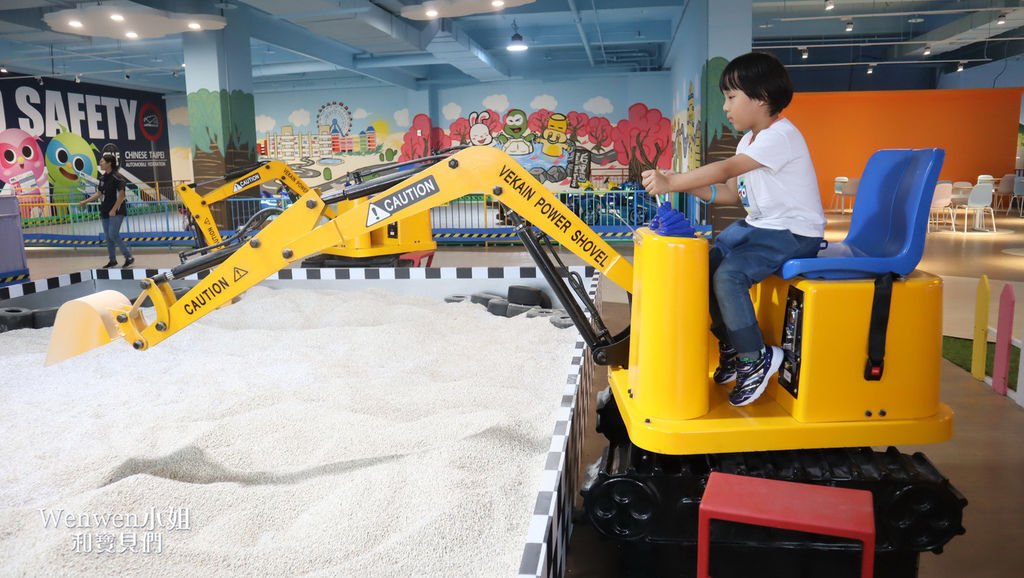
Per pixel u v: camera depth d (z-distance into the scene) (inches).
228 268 102.7
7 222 282.7
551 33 623.2
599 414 116.2
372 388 140.6
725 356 94.3
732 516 68.0
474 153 96.3
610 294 286.2
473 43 592.1
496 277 215.5
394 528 86.7
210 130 468.8
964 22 573.6
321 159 888.9
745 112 89.0
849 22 530.3
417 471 100.6
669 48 641.0
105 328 104.6
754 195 88.7
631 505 90.7
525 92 826.2
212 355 167.0
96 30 387.5
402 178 101.6
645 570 93.1
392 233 258.2
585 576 93.6
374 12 423.8
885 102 705.6
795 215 86.0
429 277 218.8
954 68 784.3
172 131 920.3
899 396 84.4
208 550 80.9
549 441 113.4
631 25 608.1
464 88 839.1
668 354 84.4
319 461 106.9
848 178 719.1
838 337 83.0
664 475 89.3
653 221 91.7
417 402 131.3
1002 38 623.5
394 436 114.0
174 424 122.6
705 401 86.3
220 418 126.6
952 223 542.9
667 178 85.4
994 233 516.1
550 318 189.5
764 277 86.7
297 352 167.3
